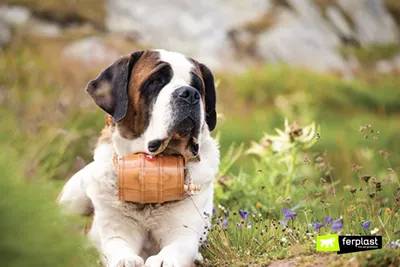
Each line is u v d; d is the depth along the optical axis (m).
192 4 35.28
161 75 7.22
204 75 7.93
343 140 21.25
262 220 8.55
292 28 36.81
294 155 10.48
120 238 7.27
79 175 8.28
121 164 7.02
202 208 7.53
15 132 12.52
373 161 16.28
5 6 30.59
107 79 7.50
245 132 22.69
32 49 27.03
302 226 8.11
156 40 32.97
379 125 25.84
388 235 6.80
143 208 7.31
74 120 15.61
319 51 36.75
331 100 29.61
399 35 47.28
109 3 34.00
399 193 7.86
